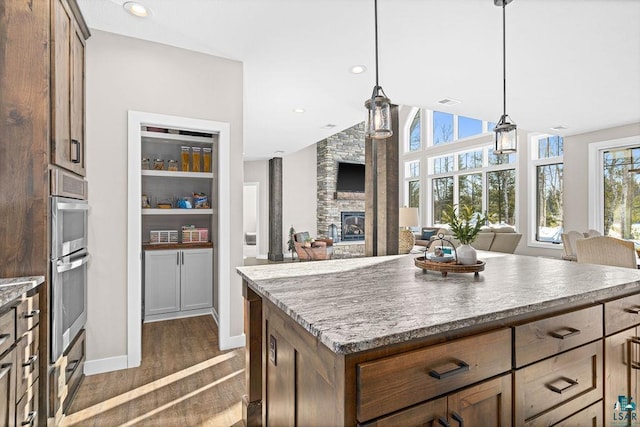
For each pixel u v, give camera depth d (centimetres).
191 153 363
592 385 131
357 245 927
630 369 147
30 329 150
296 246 752
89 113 236
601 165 558
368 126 180
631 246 311
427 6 211
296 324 119
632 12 216
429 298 119
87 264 233
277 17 224
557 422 119
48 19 168
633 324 149
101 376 231
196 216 401
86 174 233
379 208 385
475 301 115
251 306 175
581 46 260
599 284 140
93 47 238
